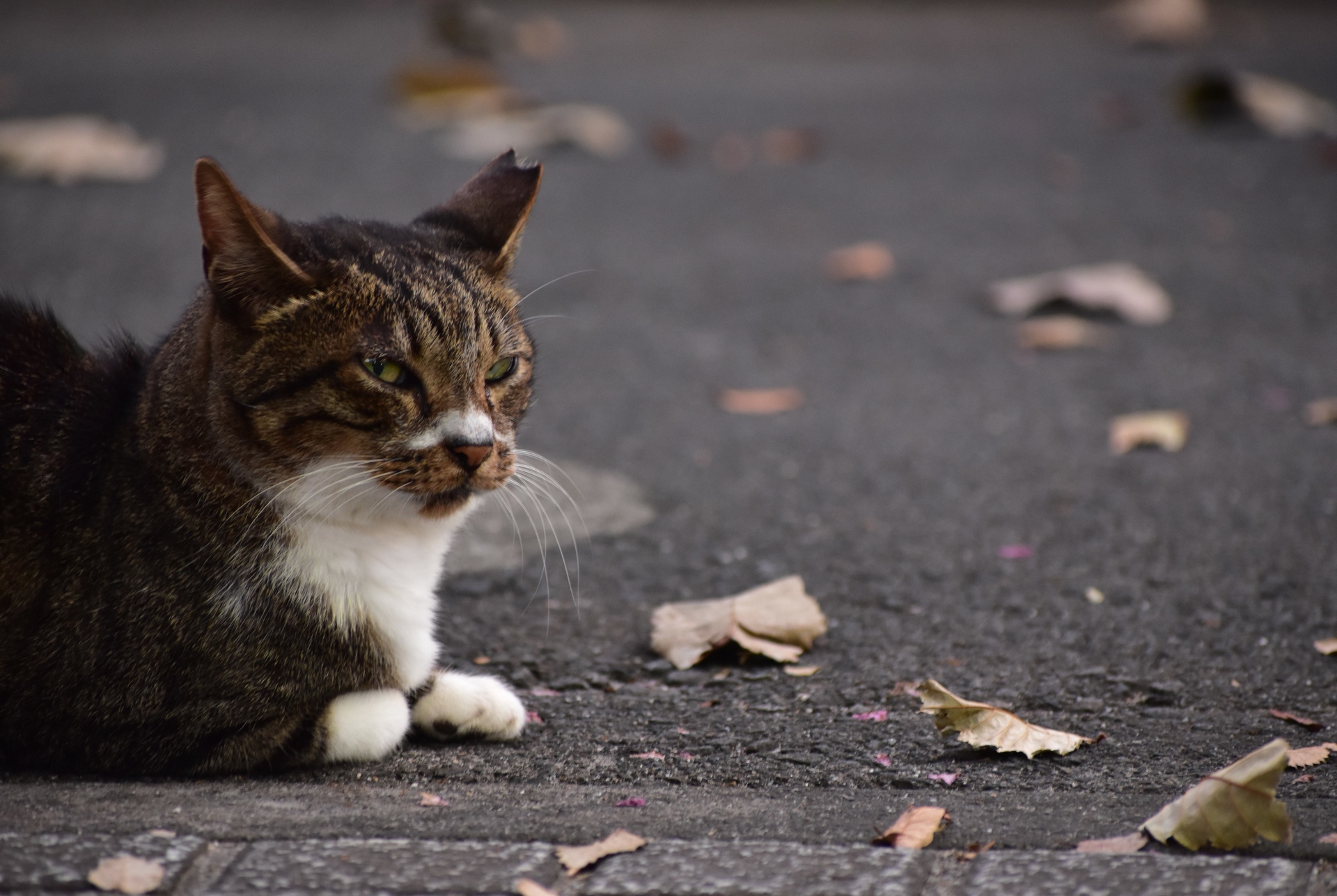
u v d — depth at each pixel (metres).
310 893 3.33
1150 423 7.46
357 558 4.38
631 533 6.43
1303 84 15.52
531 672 5.16
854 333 9.28
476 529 6.45
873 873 3.44
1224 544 6.14
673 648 5.26
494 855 3.52
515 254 4.93
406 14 20.75
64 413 4.45
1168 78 16.23
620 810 3.93
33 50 17.45
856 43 18.73
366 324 4.24
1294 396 7.98
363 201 11.28
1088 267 10.31
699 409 8.02
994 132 14.12
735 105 15.24
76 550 4.27
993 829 3.72
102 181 12.12
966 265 10.49
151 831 3.62
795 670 5.12
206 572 4.22
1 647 4.24
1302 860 3.47
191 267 9.97
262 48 18.03
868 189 12.39
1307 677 4.96
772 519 6.57
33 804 3.89
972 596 5.73
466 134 13.60
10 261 9.96
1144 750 4.43
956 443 7.50
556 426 7.74
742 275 10.36
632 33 19.45
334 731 4.29
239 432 4.20
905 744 4.50
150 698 4.20
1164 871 3.40
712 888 3.38
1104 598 5.66
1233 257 10.41
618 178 12.74
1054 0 21.70
